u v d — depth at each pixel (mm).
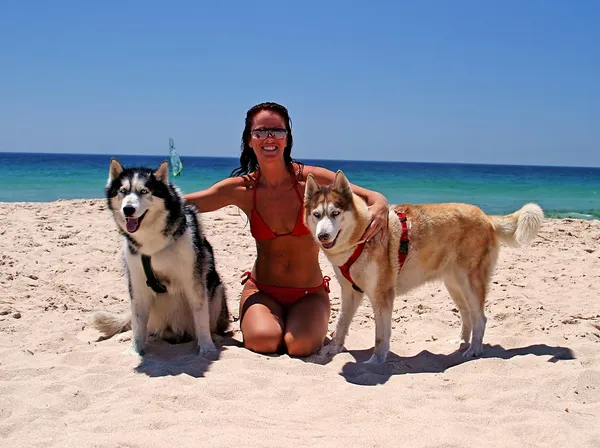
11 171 20047
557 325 2529
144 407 1636
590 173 40875
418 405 1705
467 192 14305
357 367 2076
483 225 2305
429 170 36656
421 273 2309
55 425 1534
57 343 2297
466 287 2295
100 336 2465
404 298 3107
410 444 1426
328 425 1556
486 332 2545
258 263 2445
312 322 2240
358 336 2555
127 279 2270
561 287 3143
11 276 3084
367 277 2180
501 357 2174
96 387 1840
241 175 2525
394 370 2059
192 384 1837
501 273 3484
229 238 4406
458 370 1996
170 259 2170
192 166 32594
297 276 2389
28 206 5715
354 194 2191
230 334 2592
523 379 1845
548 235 4773
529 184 19109
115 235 4266
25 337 2354
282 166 2334
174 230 2143
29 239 3977
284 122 2330
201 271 2254
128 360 2094
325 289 2490
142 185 2059
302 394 1771
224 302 2564
